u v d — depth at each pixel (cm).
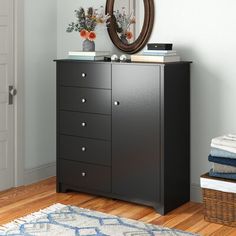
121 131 665
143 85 648
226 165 619
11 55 717
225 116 666
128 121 659
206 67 671
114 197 678
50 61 762
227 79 662
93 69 676
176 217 642
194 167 686
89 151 688
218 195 621
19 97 727
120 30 711
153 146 648
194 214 650
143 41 698
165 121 643
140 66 647
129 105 658
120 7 709
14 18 716
